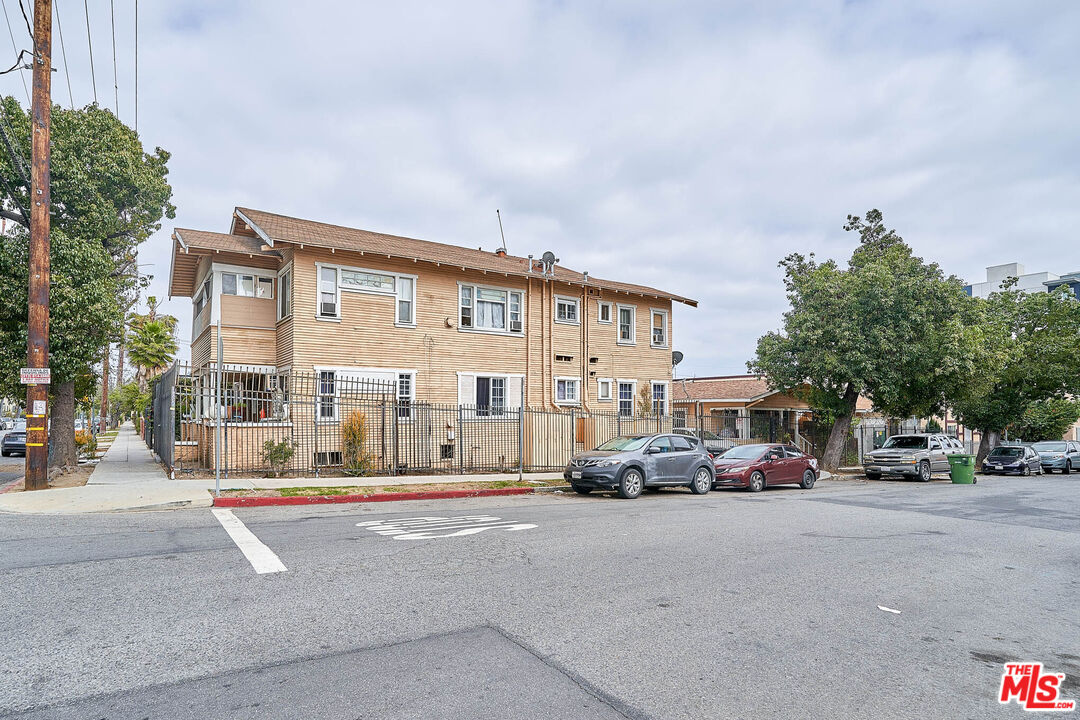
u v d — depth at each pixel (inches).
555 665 172.1
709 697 155.0
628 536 358.9
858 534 390.0
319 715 141.0
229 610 210.8
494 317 870.4
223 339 733.3
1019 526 442.9
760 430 1172.5
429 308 806.5
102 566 264.7
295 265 707.4
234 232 829.2
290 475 632.4
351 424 673.0
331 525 377.7
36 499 454.6
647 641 191.8
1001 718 147.9
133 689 152.3
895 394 917.2
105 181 681.6
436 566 275.9
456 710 144.6
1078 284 1791.3
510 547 319.9
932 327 887.7
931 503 581.3
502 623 204.5
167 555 286.0
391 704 146.8
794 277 1210.6
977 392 984.9
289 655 174.7
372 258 764.0
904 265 932.6
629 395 1013.2
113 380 3058.6
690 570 280.5
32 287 509.7
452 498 562.9
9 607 210.7
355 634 191.6
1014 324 1253.1
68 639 183.5
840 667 176.2
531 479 693.3
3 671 161.5
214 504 463.5
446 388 812.6
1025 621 223.1
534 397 896.3
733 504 540.1
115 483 546.9
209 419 668.7
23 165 566.6
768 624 210.8
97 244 639.1
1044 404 1469.0
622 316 1020.5
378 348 761.0
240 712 141.7
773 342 979.9
